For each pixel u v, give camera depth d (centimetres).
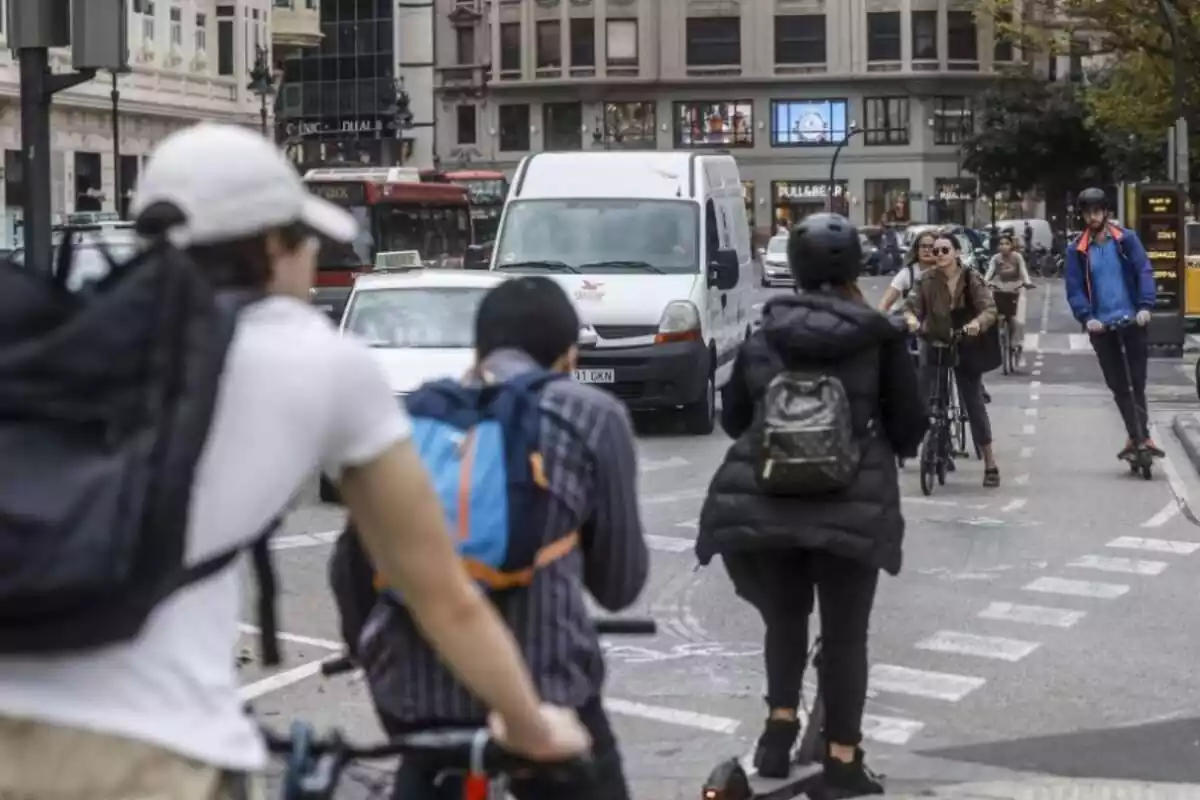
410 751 888
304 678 2564
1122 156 17962
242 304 790
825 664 1867
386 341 4775
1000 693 2489
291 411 772
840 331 1822
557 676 1178
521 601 1177
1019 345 7894
